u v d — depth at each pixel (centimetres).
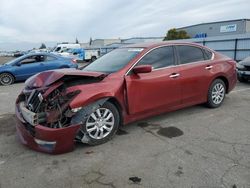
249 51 1759
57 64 1167
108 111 386
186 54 498
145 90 421
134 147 371
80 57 3008
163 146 372
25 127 362
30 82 410
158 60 453
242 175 290
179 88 471
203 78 512
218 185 273
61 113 343
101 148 371
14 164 330
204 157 335
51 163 330
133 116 420
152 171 305
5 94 828
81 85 366
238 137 399
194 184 276
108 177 295
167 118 496
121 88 396
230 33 4766
